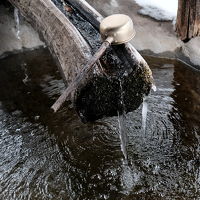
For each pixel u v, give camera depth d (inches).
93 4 60.7
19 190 38.3
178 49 54.7
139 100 34.9
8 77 55.5
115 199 36.6
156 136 43.3
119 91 32.9
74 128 45.3
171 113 46.3
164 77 52.4
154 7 57.0
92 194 37.3
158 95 49.2
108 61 34.4
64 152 42.3
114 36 30.9
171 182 37.8
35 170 40.4
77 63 34.0
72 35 36.1
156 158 40.6
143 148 41.8
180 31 53.0
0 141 44.5
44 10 42.0
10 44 60.1
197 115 45.7
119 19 31.5
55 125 46.1
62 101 29.1
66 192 37.7
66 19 38.6
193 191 36.7
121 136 37.8
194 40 52.4
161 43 55.9
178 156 40.6
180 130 43.8
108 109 33.7
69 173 39.7
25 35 60.9
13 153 42.8
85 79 30.9
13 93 52.3
